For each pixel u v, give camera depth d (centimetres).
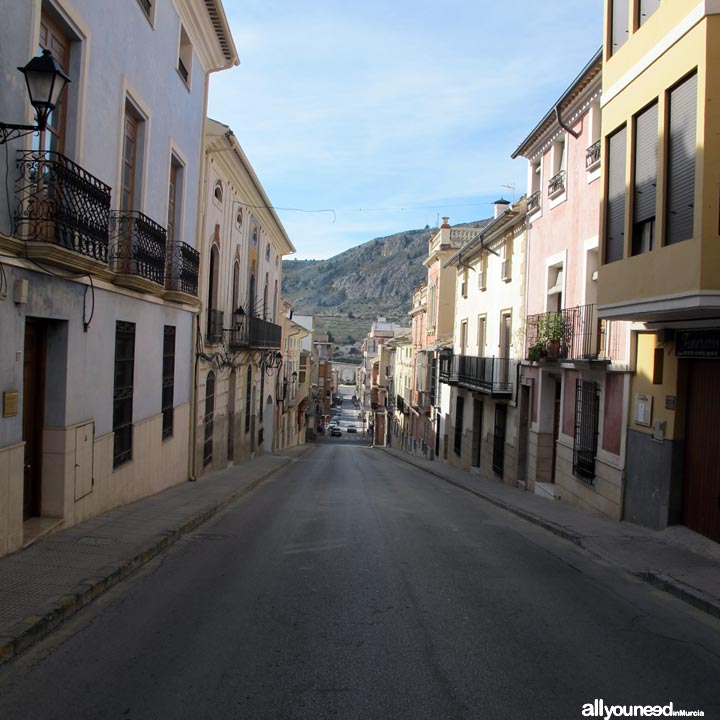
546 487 1589
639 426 1073
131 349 1107
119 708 397
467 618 579
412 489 1769
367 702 409
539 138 1678
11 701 405
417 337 4094
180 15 1312
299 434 5050
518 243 1894
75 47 837
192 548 859
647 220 919
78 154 838
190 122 1441
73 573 653
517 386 1847
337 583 687
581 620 587
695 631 573
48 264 741
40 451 837
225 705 402
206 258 1656
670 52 855
